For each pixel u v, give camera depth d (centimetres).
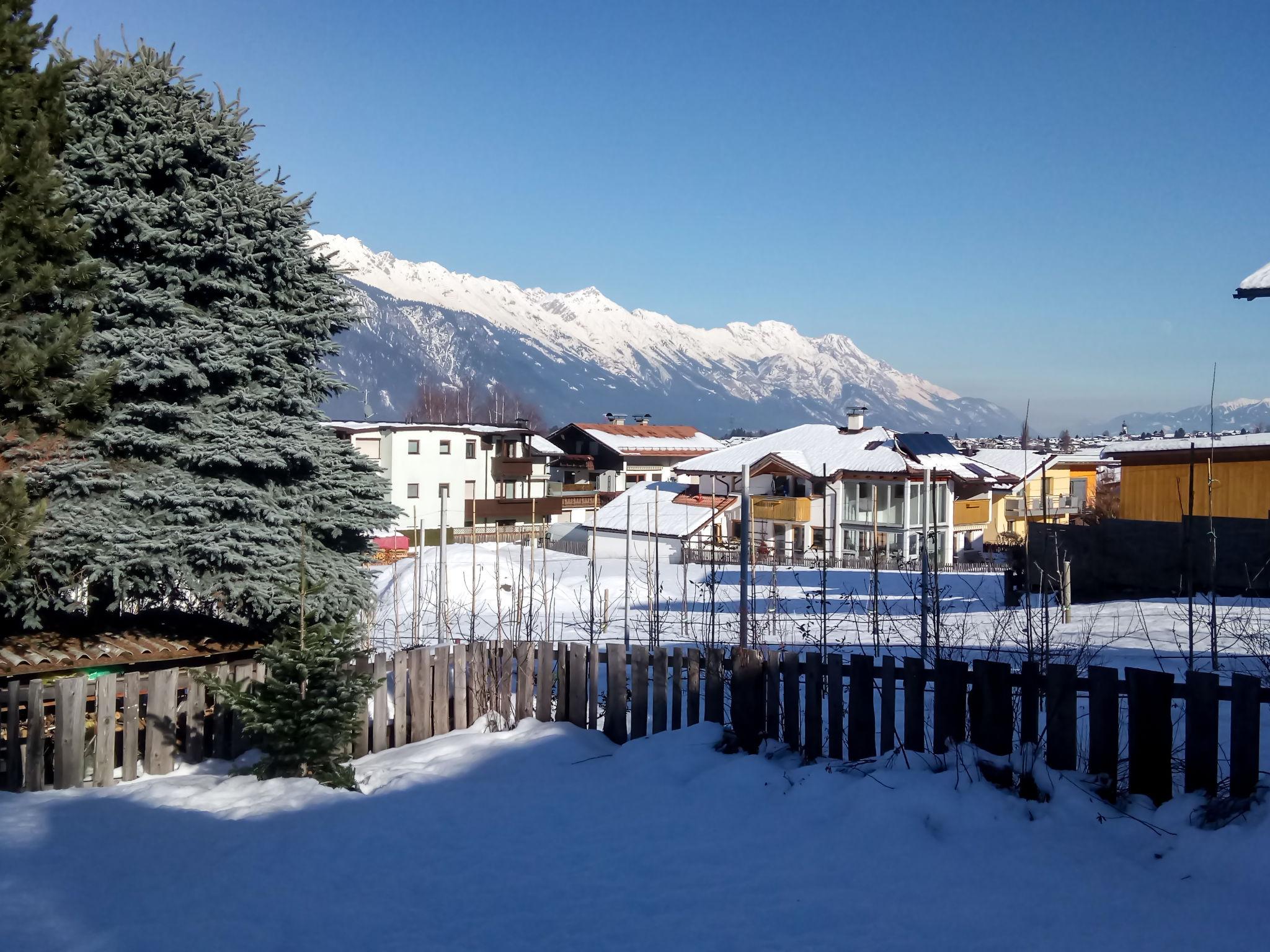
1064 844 573
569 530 5138
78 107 1020
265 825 668
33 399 950
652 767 764
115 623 1091
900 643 1284
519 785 760
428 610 2083
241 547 1020
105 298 1015
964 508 4672
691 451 7350
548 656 924
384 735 939
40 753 774
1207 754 600
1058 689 651
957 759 669
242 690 856
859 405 5150
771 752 752
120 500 1005
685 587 1686
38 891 532
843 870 564
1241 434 2472
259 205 1109
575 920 515
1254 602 1512
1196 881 518
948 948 466
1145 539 1839
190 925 495
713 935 492
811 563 3953
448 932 500
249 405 1101
